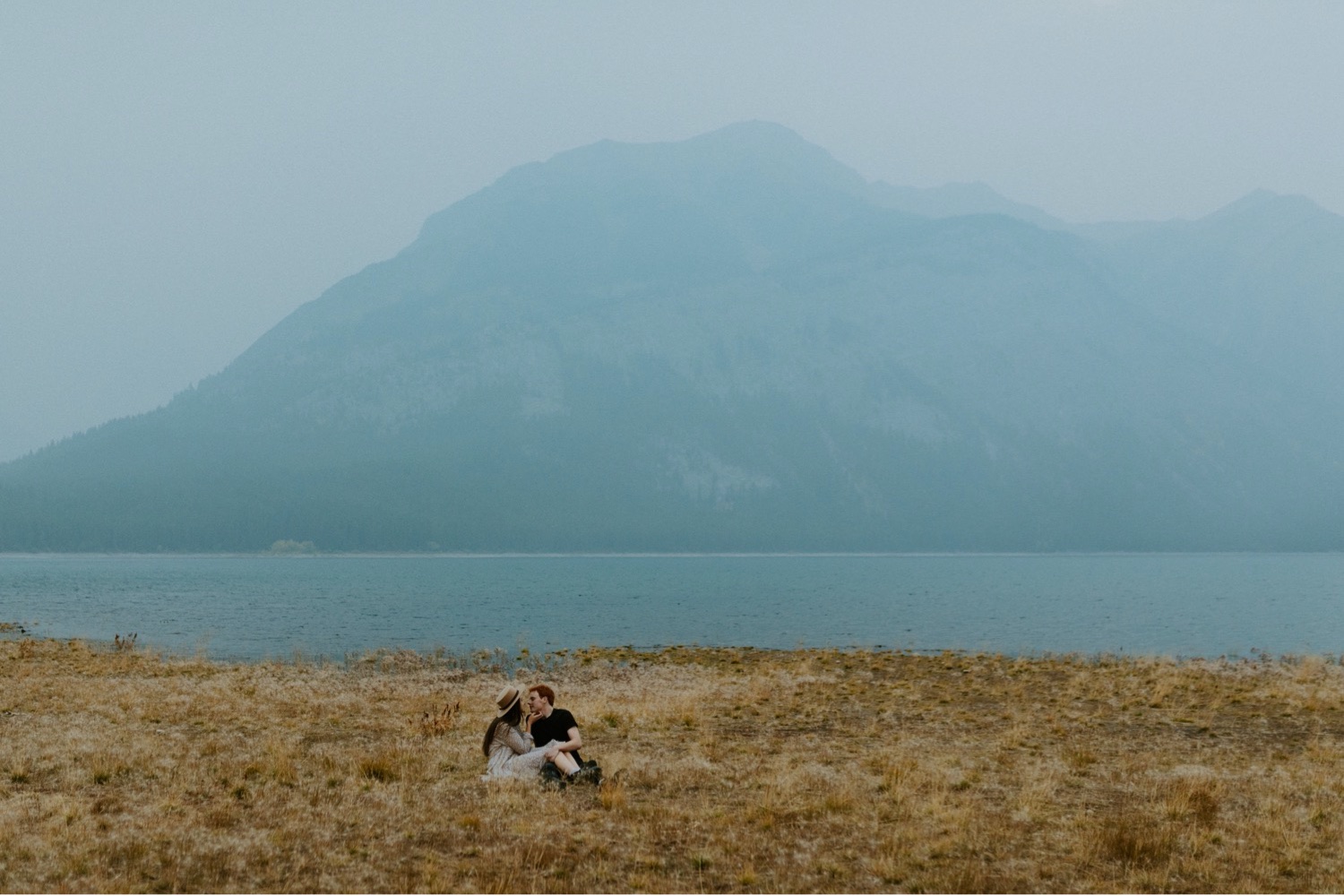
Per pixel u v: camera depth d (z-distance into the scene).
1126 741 20.47
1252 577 192.38
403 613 77.94
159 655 39.38
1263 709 25.16
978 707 25.62
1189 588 138.38
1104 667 37.00
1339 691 28.42
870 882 11.62
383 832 13.14
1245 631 64.31
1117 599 104.75
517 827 13.42
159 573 198.88
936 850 12.59
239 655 44.56
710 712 24.20
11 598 99.69
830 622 70.44
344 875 11.48
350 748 18.77
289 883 11.20
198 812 13.81
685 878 11.65
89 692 25.17
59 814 13.28
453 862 12.03
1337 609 88.81
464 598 104.25
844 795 14.81
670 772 16.83
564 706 24.66
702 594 115.44
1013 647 51.91
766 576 191.88
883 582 157.50
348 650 46.88
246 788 15.21
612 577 185.38
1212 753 19.19
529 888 11.16
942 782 16.12
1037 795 15.16
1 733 19.06
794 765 17.61
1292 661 43.41
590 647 49.44
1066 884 11.57
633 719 22.48
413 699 26.42
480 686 30.81
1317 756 18.64
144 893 10.76
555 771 16.00
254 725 21.25
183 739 19.12
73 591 114.88
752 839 13.16
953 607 89.00
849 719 23.25
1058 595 114.94
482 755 18.23
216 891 10.92
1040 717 23.62
